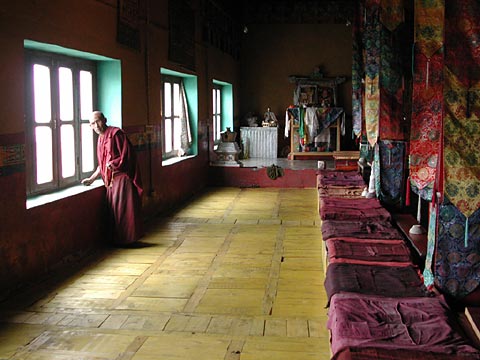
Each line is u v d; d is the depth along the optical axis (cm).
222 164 1116
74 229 561
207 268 545
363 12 909
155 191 799
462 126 340
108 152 615
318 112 1273
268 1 1406
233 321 405
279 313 422
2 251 443
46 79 555
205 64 1072
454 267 356
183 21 911
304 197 973
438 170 355
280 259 575
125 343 366
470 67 333
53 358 344
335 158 1001
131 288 484
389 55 608
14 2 445
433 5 421
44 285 487
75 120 617
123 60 667
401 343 271
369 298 326
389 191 639
